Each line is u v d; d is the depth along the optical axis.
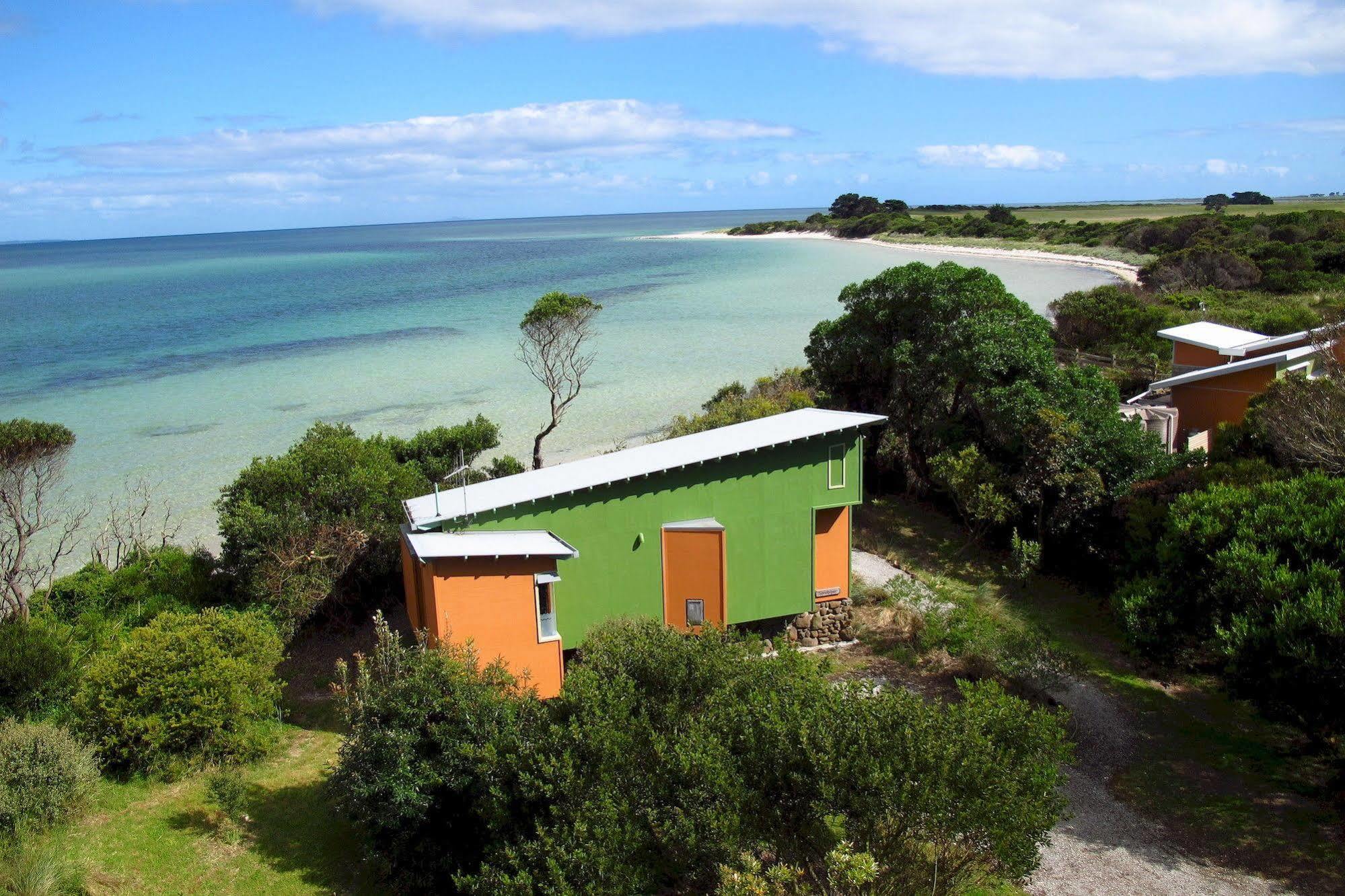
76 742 16.47
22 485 23.11
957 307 30.27
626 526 20.84
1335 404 22.61
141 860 14.56
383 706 14.23
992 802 11.33
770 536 21.94
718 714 12.72
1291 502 16.73
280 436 46.44
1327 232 90.94
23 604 22.33
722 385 56.22
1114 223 149.88
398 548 24.14
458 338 78.62
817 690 13.38
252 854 14.97
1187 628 17.47
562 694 14.01
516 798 12.91
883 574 26.39
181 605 23.44
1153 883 13.99
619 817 11.80
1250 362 31.95
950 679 20.66
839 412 23.92
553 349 52.72
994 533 28.19
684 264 160.62
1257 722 18.25
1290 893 13.60
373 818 14.06
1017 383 27.88
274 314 98.75
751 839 11.72
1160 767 17.03
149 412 51.94
